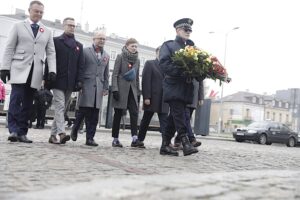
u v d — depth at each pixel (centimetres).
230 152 1112
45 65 886
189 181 355
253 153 1156
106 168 567
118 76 973
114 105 970
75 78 909
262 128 2772
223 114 10138
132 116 998
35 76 841
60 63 888
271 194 345
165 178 364
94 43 956
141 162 676
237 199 307
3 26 5256
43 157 634
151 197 278
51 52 863
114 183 320
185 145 773
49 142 909
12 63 838
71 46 895
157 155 819
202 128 2605
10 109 841
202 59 754
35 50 842
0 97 1588
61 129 891
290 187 390
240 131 2809
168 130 838
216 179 386
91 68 942
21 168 516
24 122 854
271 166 798
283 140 2850
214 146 1462
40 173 489
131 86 983
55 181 443
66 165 568
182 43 804
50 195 279
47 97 1727
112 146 983
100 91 951
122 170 561
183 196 292
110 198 270
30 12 855
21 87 836
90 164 595
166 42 796
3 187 393
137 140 1004
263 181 408
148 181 336
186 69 746
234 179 399
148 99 971
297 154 1347
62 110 896
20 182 425
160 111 973
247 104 10044
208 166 699
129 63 978
